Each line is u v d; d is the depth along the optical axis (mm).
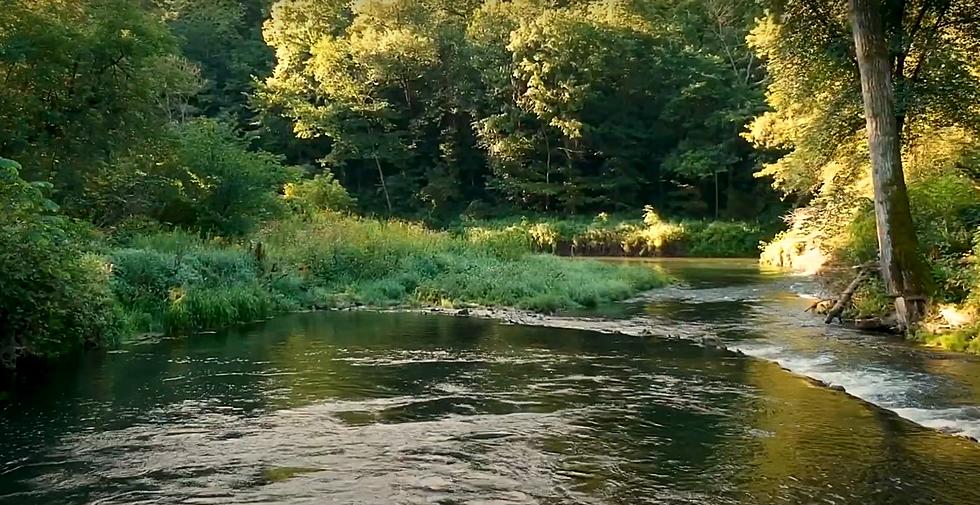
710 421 6598
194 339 11391
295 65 48719
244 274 15250
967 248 13516
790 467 5355
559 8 50469
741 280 23375
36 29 17297
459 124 49719
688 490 4879
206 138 21891
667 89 47875
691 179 46812
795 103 21984
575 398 7480
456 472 5211
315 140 49250
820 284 17688
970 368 8953
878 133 12328
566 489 4883
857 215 16281
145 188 20172
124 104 19047
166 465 5371
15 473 5215
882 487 4949
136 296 12680
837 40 16266
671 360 9625
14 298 8672
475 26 50094
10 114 16984
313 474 5160
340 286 17391
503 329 12586
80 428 6359
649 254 41062
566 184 46906
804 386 8047
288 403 7254
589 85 45062
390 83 48469
